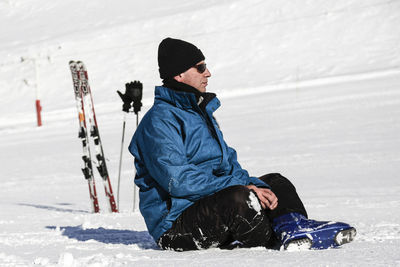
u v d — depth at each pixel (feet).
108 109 248.32
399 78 202.59
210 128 25.34
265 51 339.16
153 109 25.09
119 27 393.70
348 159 75.82
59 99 315.37
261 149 94.38
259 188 24.18
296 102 169.89
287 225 23.03
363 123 112.78
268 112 153.69
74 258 23.21
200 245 24.18
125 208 55.42
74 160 110.32
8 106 313.73
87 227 37.76
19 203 62.85
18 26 446.19
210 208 23.49
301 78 285.43
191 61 25.52
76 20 440.86
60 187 78.59
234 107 179.01
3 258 24.38
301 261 20.35
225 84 294.46
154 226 25.25
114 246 27.84
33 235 34.40
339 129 108.68
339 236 22.61
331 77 240.94
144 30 387.96
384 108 130.82
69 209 56.08
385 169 66.03
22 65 357.20
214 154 24.75
